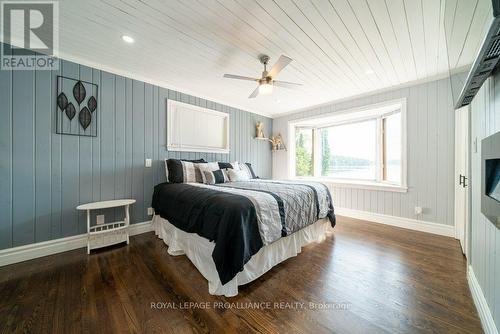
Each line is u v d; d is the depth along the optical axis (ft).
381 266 6.54
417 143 10.02
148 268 6.40
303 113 14.89
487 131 4.01
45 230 7.24
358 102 12.06
